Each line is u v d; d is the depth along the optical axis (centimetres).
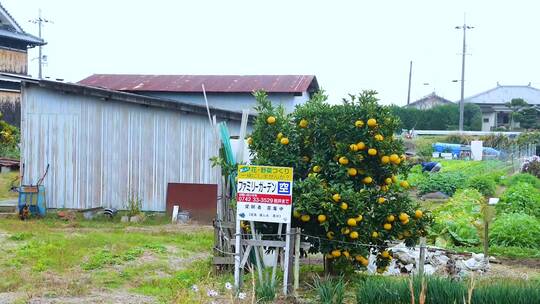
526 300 795
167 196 1839
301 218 975
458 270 1184
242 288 955
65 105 1883
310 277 1073
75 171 1880
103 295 940
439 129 6762
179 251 1334
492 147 5438
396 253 1195
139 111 1866
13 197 2256
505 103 7812
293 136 1043
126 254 1249
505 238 1591
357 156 991
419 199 2731
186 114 1850
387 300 831
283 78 2483
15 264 1148
